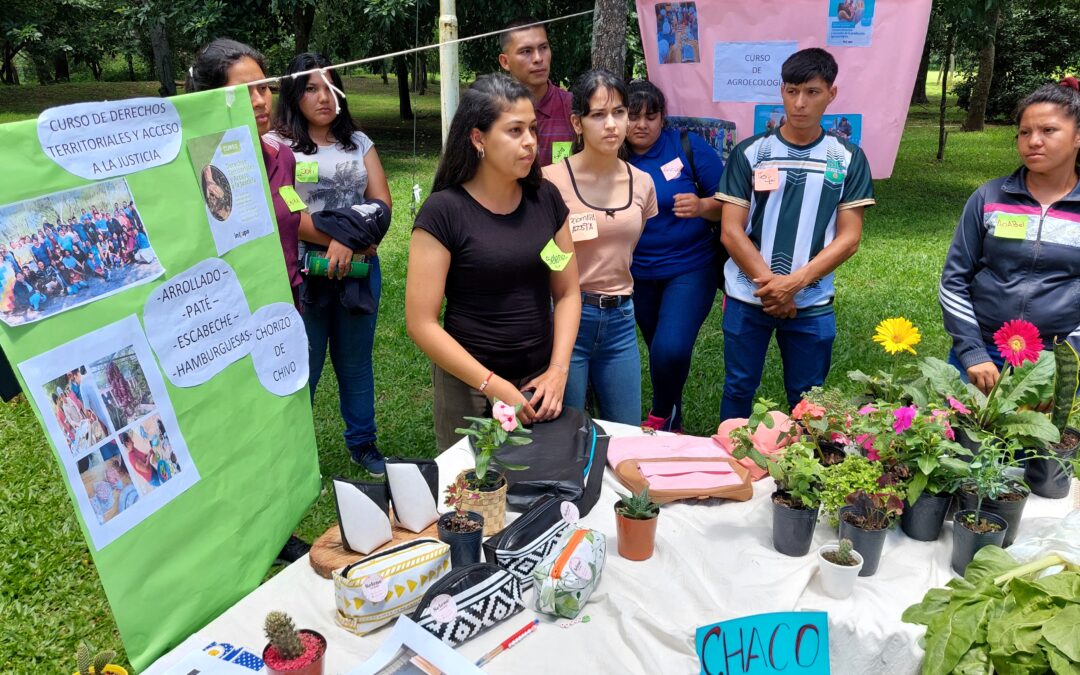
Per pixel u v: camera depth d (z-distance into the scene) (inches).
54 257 53.4
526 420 88.9
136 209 60.0
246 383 72.7
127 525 58.7
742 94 135.5
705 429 165.5
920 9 125.0
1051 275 101.7
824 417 79.6
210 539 67.8
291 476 80.2
